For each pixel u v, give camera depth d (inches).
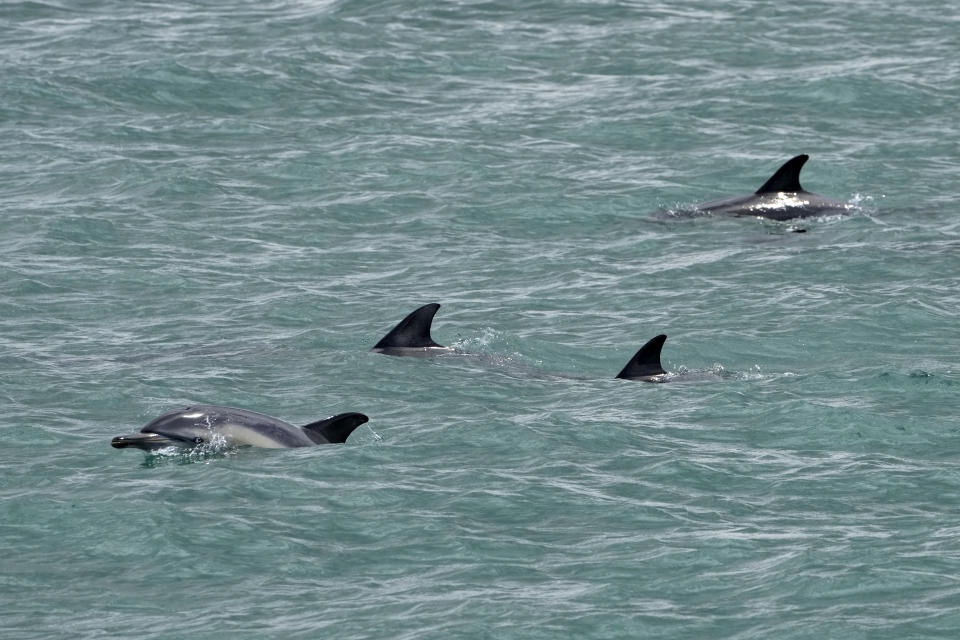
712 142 5684.1
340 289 4158.5
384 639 2084.2
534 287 4168.3
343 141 5679.1
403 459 2832.2
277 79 6441.9
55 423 3048.7
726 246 4557.1
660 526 2487.7
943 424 3011.8
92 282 4192.9
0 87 6210.6
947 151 5570.9
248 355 3577.8
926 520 2497.5
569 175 5285.4
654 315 3882.9
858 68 6599.4
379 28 7308.1
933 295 3973.9
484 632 2098.9
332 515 2544.3
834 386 3272.6
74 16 7578.7
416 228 4763.8
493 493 2640.3
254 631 2119.8
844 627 2101.4
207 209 4918.8
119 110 6043.3
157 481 2691.9
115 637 2110.0
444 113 6082.7
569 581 2273.6
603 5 7775.6
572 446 2898.6
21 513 2546.8
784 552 2356.1
